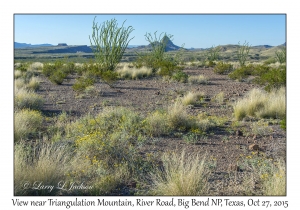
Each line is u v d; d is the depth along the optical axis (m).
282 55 35.78
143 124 8.08
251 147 6.72
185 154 6.40
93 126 7.80
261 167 5.35
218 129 8.43
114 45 21.83
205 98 12.98
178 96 13.15
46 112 10.41
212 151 6.62
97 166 5.38
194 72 24.23
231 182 4.96
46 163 4.80
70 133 7.45
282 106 9.51
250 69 21.64
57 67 23.17
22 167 4.80
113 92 14.62
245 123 8.96
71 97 13.38
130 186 4.93
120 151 5.89
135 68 22.70
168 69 21.09
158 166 5.69
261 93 12.01
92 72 19.73
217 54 40.94
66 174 4.85
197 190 4.50
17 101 10.34
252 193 4.58
